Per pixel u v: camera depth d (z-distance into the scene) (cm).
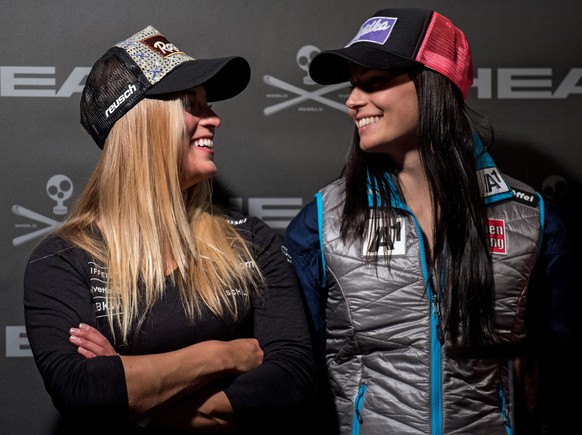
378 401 153
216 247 151
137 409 129
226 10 192
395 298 156
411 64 152
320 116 194
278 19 193
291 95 194
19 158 190
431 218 161
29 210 190
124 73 150
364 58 151
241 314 149
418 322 154
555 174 196
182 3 192
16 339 189
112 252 146
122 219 148
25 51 189
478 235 156
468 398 152
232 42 193
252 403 134
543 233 161
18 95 190
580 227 196
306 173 195
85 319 138
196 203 160
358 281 158
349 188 163
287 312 149
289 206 195
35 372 190
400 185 163
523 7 194
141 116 149
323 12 193
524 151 196
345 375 160
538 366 117
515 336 158
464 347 130
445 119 156
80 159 191
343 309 159
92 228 151
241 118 194
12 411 189
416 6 194
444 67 155
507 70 195
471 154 159
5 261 189
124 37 191
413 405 151
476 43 195
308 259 167
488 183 162
